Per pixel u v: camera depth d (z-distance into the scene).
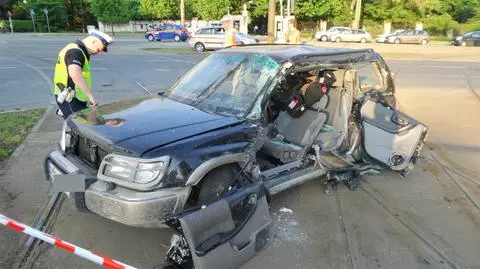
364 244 3.44
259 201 3.15
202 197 2.96
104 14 46.66
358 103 4.70
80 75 4.32
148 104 3.73
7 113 7.35
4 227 3.45
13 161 4.92
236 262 2.90
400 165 4.74
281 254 3.24
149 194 2.67
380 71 5.20
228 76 3.94
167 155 2.72
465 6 49.34
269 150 4.00
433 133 6.87
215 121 3.27
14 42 26.00
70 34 40.75
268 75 3.69
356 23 43.38
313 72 4.63
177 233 2.90
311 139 4.22
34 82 10.93
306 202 4.16
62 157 3.25
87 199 2.85
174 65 15.52
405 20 47.38
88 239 3.34
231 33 14.59
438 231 3.70
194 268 2.79
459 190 4.60
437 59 20.39
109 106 3.74
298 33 14.73
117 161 2.75
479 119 7.89
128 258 3.12
